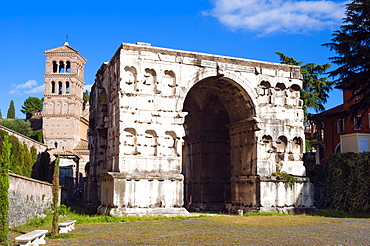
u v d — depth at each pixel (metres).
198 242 20.69
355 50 45.78
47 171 58.81
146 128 38.06
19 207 30.56
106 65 44.19
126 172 36.59
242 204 43.53
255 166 41.91
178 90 39.59
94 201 48.94
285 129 43.53
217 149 51.88
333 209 42.44
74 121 98.38
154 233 24.62
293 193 42.31
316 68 64.38
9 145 19.83
